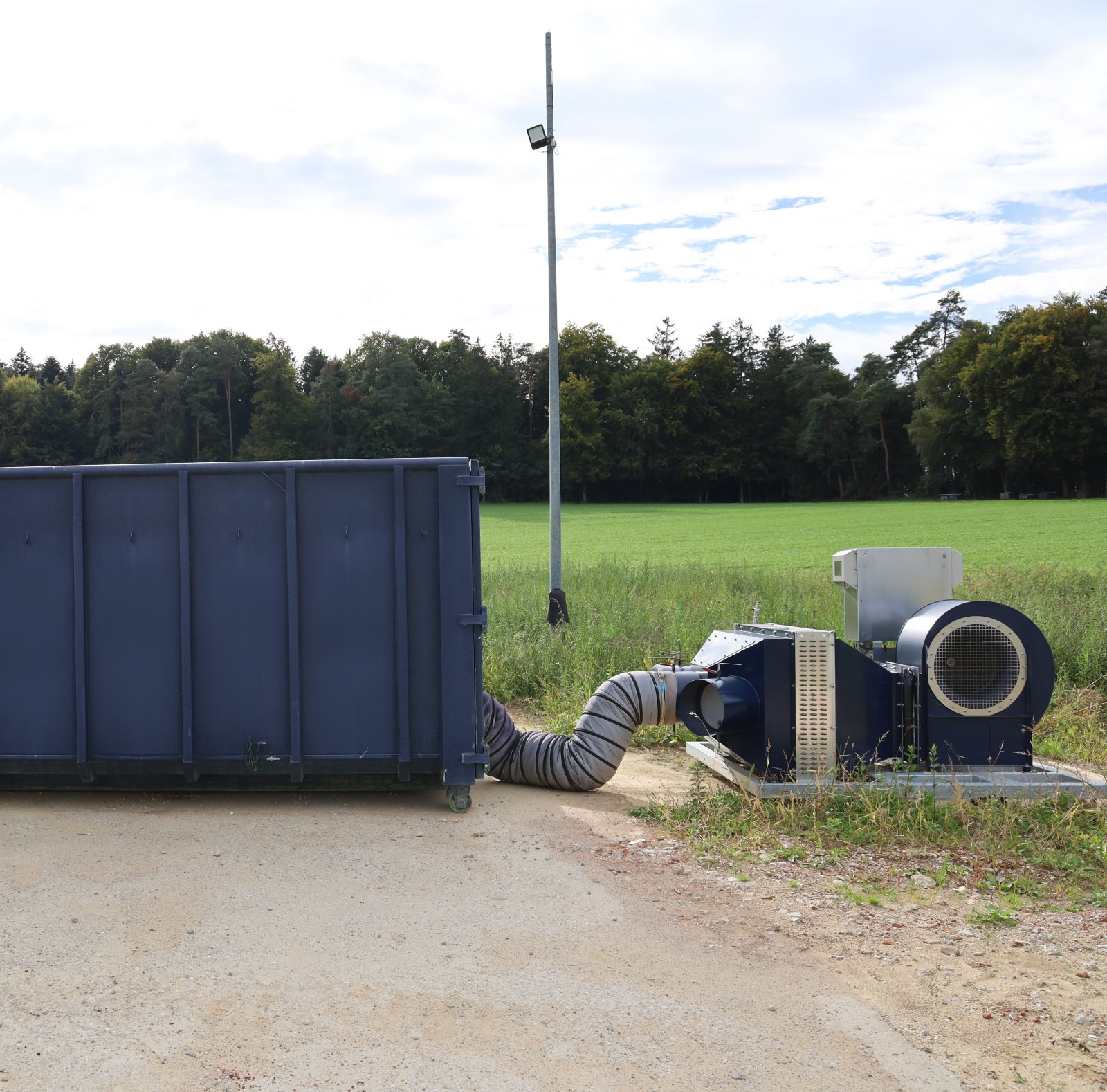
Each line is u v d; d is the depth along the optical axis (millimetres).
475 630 6523
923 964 4215
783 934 4539
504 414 110000
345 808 6594
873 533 49000
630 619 13930
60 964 4102
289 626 6484
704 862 5535
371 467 6492
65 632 6625
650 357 117438
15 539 6613
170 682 6582
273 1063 3334
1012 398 78750
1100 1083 3268
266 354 111625
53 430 105250
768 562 32656
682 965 4164
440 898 4930
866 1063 3379
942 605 6965
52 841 5789
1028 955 4324
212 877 5184
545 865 5469
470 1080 3240
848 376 108688
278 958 4184
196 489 6547
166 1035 3523
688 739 9086
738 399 106875
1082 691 10234
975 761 6824
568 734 8766
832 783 6508
